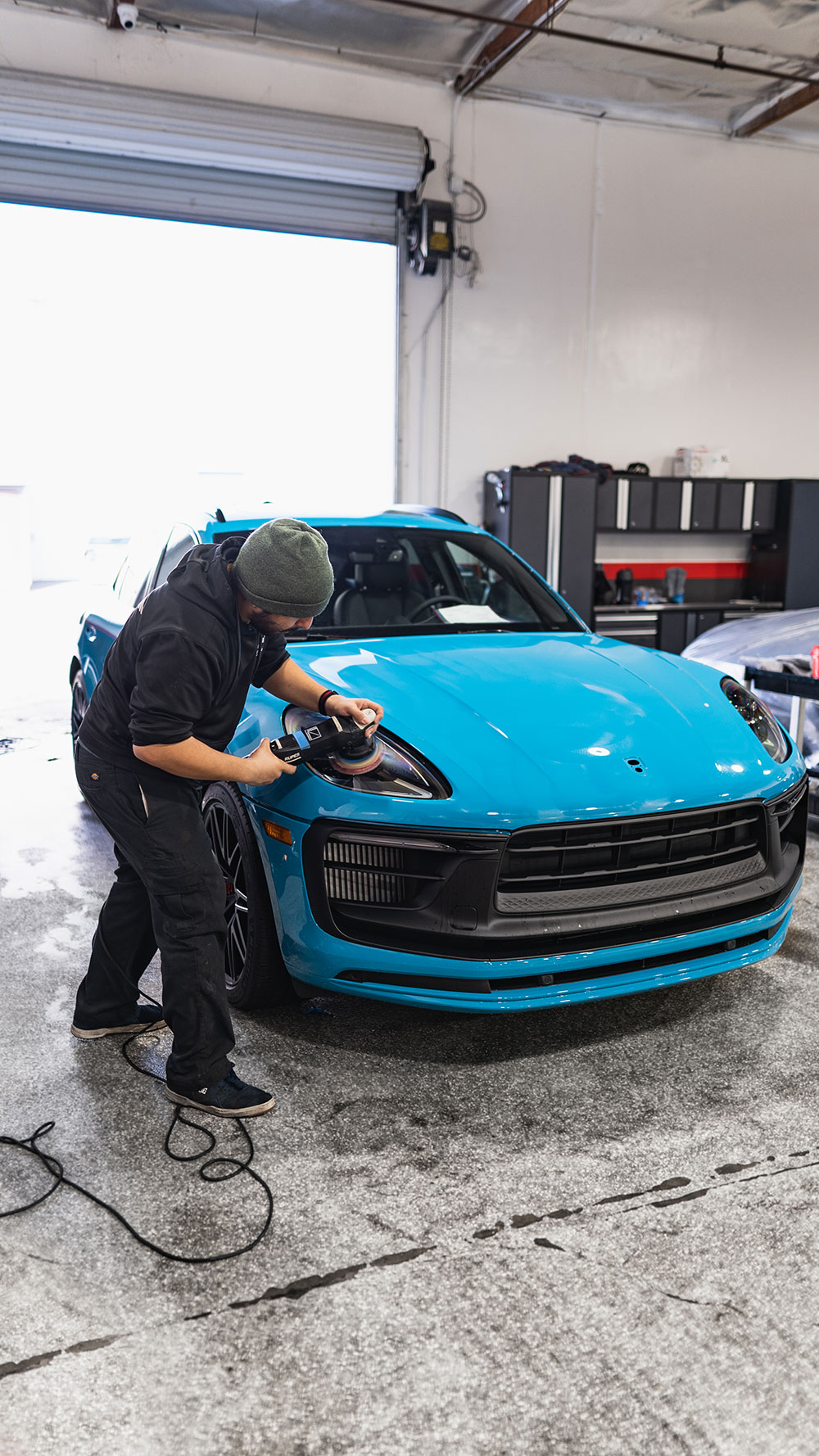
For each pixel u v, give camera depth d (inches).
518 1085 76.7
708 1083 77.0
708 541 323.3
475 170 273.3
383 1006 90.1
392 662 92.9
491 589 119.5
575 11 236.5
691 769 79.0
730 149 300.4
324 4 230.2
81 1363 49.9
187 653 63.1
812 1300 53.9
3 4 226.1
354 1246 58.5
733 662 169.9
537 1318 52.7
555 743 78.0
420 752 76.1
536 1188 63.9
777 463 327.6
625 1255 57.6
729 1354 50.3
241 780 67.2
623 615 292.8
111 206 247.4
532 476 271.1
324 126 246.7
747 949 82.8
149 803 68.7
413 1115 72.6
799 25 243.9
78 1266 57.1
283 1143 69.1
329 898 75.6
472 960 72.1
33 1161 67.3
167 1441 45.5
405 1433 45.8
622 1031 85.7
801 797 89.0
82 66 235.5
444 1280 55.6
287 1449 45.0
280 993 86.4
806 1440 45.6
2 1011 89.7
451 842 72.0
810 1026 86.6
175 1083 72.6
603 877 76.4
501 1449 45.0
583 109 280.8
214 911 70.2
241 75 247.4
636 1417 46.7
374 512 125.6
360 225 269.0
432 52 253.3
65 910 115.2
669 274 300.7
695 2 232.4
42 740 204.7
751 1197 62.9
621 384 300.7
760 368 318.7
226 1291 54.9
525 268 283.3
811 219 316.2
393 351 275.4
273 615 64.3
